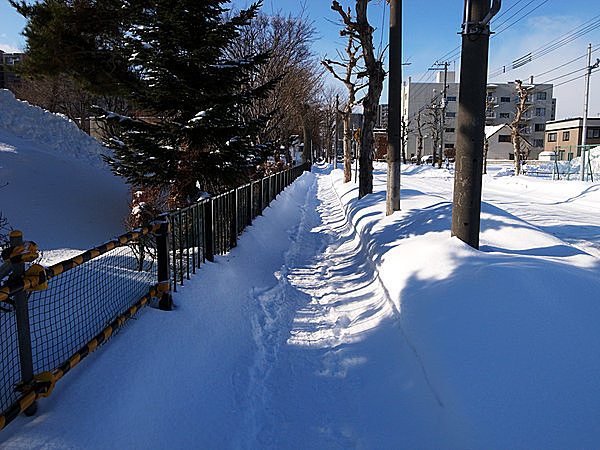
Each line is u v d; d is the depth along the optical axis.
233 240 7.36
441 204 8.30
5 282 2.29
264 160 8.89
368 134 14.33
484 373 2.78
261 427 3.10
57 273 2.60
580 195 19.62
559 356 2.71
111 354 3.09
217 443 2.81
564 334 2.91
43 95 27.56
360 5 14.20
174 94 7.53
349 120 25.92
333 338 4.59
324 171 51.41
